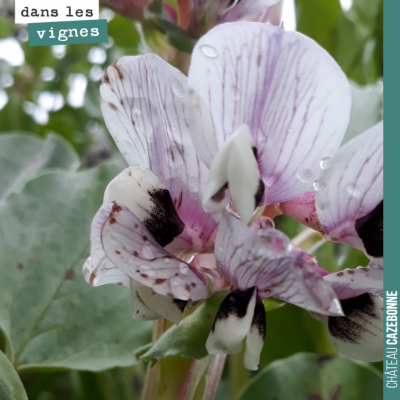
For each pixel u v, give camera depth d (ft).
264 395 0.52
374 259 0.37
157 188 0.38
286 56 0.35
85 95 1.04
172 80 0.36
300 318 0.61
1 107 1.03
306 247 0.45
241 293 0.37
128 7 0.45
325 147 0.36
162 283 0.36
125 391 0.61
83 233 0.54
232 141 0.35
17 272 0.52
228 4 0.43
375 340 0.38
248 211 0.35
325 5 0.73
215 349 0.36
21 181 0.67
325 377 0.52
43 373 0.63
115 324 0.52
